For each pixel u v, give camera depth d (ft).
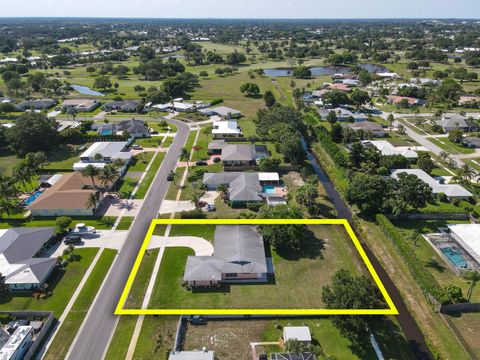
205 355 180.96
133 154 444.96
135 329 202.49
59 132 483.92
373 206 305.32
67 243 274.36
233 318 210.18
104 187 354.54
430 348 195.11
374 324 206.69
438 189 341.62
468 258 258.78
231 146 440.04
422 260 259.19
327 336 198.08
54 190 329.72
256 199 327.06
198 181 366.84
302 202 323.78
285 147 407.64
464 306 215.51
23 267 234.79
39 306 217.56
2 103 622.13
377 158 402.31
